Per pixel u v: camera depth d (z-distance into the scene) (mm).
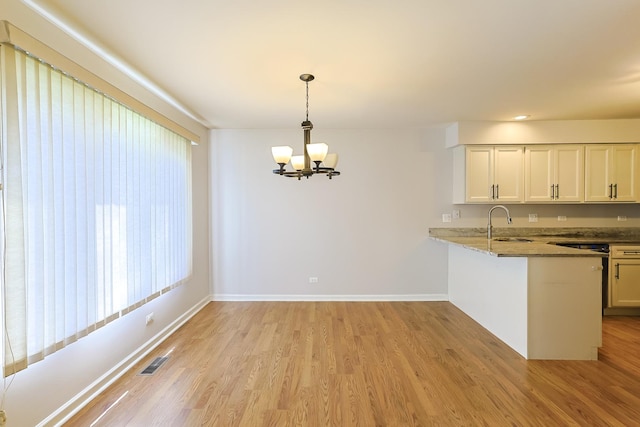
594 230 4652
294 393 2324
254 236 4766
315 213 4750
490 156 4344
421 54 2424
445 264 4762
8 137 1640
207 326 3701
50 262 1865
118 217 2525
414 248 4754
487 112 3898
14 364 1649
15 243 1658
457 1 1797
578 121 4262
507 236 4684
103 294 2332
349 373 2602
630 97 3357
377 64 2586
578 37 2186
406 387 2395
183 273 3760
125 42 2221
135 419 2053
